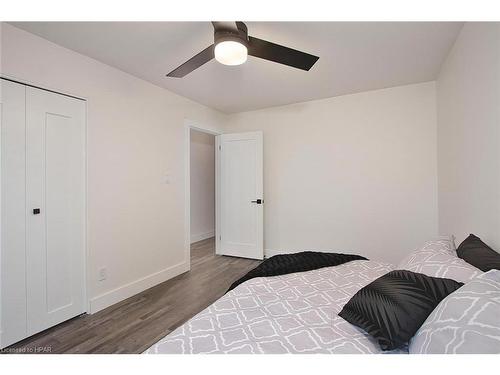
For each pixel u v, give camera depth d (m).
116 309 2.24
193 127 3.46
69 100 2.05
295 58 1.75
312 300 1.26
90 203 2.18
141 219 2.65
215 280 2.95
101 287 2.27
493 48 1.32
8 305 1.70
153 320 2.05
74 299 2.08
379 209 3.10
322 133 3.43
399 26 1.76
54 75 1.94
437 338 0.74
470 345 0.66
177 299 2.44
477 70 1.53
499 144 1.27
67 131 2.04
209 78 2.68
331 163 3.38
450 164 2.22
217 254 4.08
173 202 3.06
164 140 2.94
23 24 1.70
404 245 2.96
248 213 3.83
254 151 3.78
